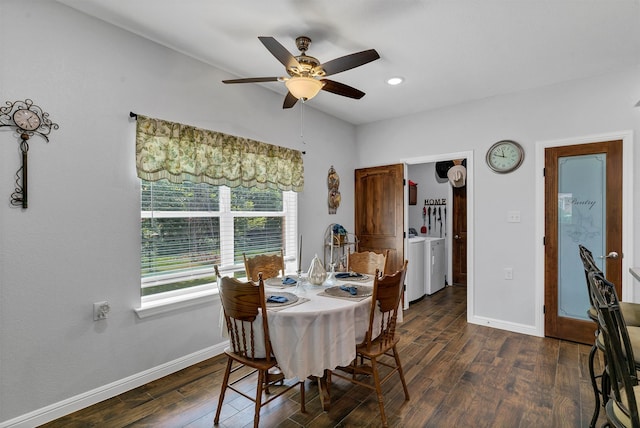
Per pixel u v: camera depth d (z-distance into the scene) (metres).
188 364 2.67
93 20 2.17
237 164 3.00
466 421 1.95
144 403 2.16
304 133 3.85
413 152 4.17
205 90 2.82
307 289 2.33
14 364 1.86
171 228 2.70
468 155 3.72
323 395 2.09
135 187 2.38
